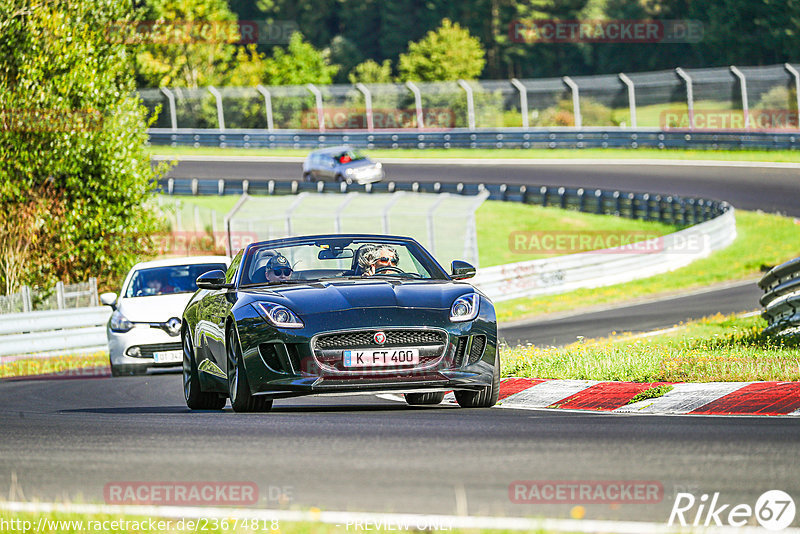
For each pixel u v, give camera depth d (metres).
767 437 22.73
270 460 21.11
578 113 194.50
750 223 128.12
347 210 144.25
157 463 21.19
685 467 19.27
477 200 103.38
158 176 97.81
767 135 178.38
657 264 104.19
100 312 78.81
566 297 94.62
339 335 29.66
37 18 88.56
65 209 91.06
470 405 32.12
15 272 90.31
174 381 51.66
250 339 30.36
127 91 95.50
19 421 31.62
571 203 153.50
